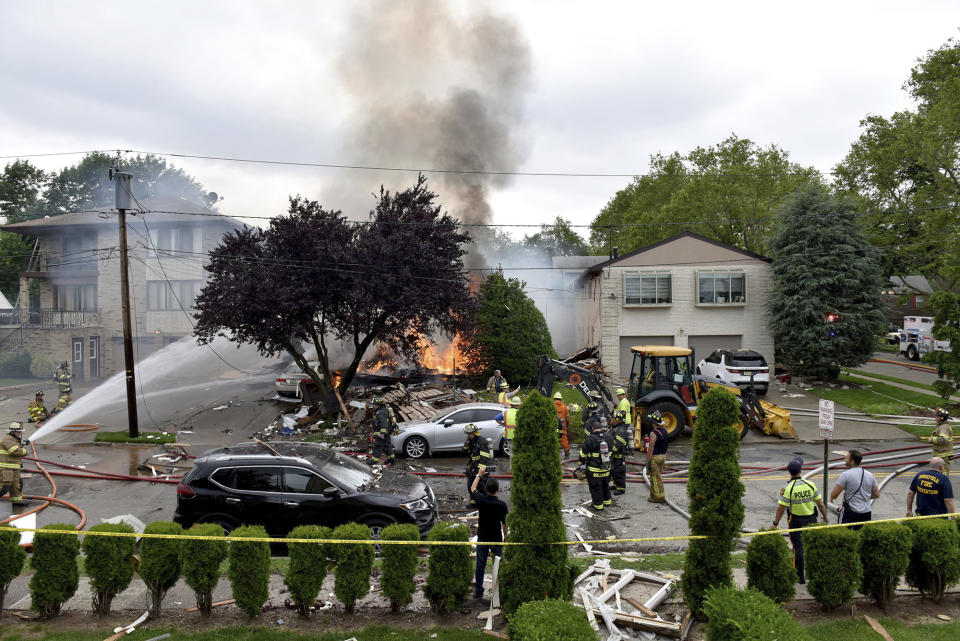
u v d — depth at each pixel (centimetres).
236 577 692
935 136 3183
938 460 852
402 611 738
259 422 2139
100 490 1361
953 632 673
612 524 1113
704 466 708
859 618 707
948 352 2133
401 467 1546
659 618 689
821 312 2703
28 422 2169
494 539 760
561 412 1647
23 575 859
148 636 666
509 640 629
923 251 3566
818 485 1359
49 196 5931
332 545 714
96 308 3566
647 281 2902
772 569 694
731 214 4178
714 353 2683
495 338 2498
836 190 3994
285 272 1955
